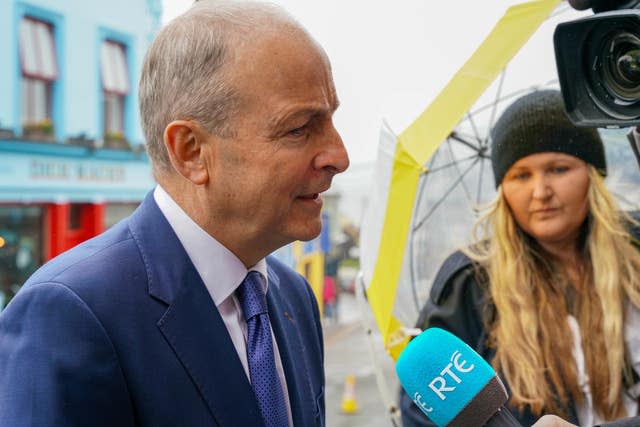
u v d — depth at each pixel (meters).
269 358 1.39
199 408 1.28
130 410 1.24
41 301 1.24
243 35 1.28
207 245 1.37
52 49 11.83
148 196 1.44
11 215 11.22
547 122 2.07
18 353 1.22
